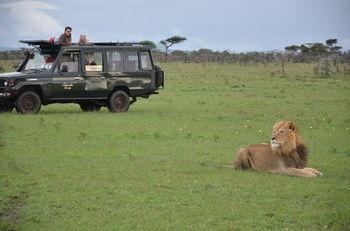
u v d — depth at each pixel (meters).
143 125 21.28
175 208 10.01
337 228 9.05
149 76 26.28
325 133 19.97
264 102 31.41
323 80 50.91
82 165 13.65
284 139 12.73
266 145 13.16
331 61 81.44
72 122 21.69
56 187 11.42
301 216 9.62
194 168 13.40
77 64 24.81
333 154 15.90
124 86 25.80
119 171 12.98
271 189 11.38
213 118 23.94
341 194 11.09
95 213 9.73
